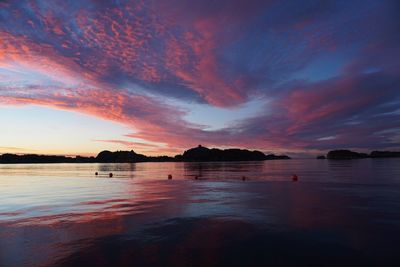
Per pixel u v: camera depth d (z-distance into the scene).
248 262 7.86
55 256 8.41
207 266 7.59
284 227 11.44
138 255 8.41
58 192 25.91
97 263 7.83
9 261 8.07
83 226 12.01
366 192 22.75
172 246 9.20
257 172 67.50
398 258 8.03
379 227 11.30
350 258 8.08
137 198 20.77
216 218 13.19
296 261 7.90
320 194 21.70
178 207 16.36
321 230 10.93
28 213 15.24
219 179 42.88
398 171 60.75
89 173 74.94
